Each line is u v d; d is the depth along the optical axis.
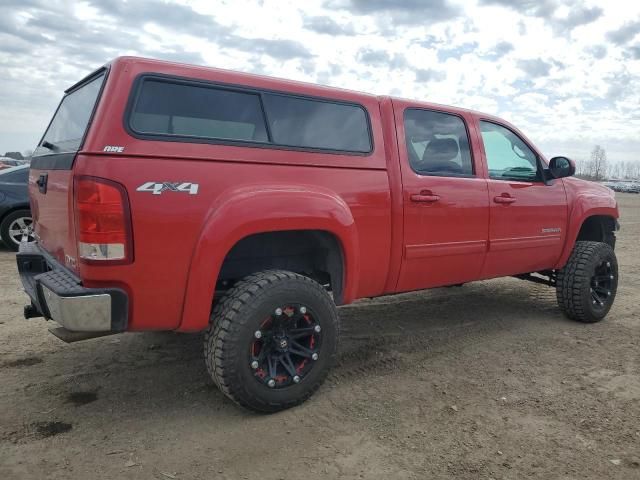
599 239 5.84
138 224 2.64
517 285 6.94
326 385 3.60
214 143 2.92
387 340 4.57
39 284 2.86
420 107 4.07
